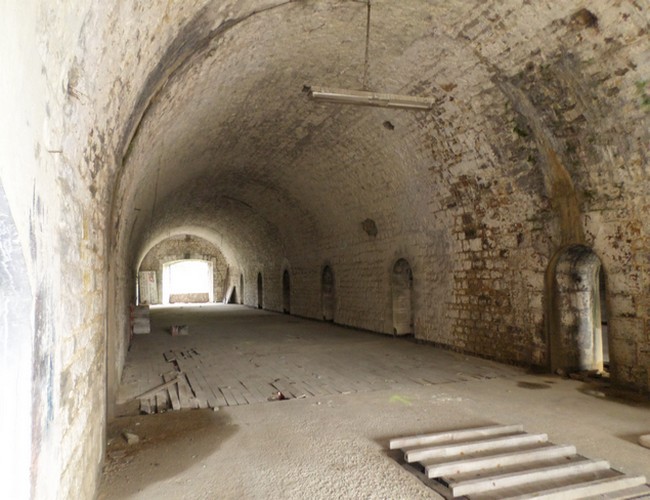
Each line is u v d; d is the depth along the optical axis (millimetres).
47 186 1647
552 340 6652
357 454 3762
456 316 8609
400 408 5039
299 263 16344
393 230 10492
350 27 5648
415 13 5383
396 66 6555
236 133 9062
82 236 2529
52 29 1580
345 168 10336
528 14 4961
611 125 5309
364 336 11055
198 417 4832
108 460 3693
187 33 3805
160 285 26453
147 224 12680
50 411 1697
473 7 5121
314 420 4668
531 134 6285
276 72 6656
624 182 5465
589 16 4637
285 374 6902
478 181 7578
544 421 4527
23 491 1341
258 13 4707
